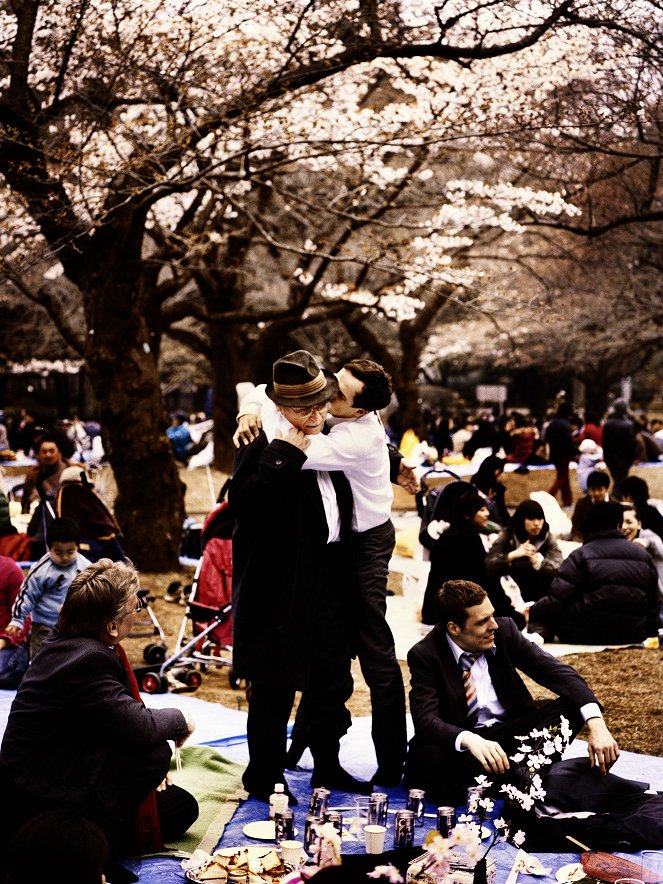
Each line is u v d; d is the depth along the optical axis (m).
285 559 4.98
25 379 59.19
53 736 4.17
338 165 15.05
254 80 11.66
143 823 4.48
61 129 11.20
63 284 29.22
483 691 5.40
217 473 24.70
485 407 55.59
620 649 8.73
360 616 5.35
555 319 14.60
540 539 9.59
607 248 20.33
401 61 12.63
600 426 22.25
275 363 4.72
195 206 14.02
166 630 10.91
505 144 12.96
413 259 14.93
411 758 5.30
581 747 6.30
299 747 5.75
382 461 5.21
